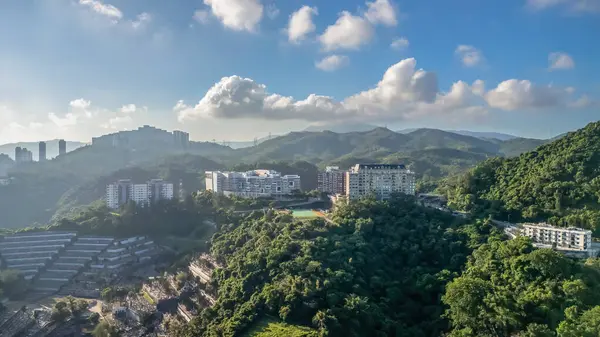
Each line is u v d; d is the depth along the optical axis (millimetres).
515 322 191000
